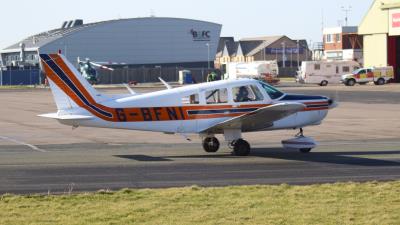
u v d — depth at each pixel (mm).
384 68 156125
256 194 26500
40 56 38031
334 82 159625
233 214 22875
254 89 40219
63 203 24969
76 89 38375
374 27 162125
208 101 39469
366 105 89500
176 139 50812
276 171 33500
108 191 27312
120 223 21766
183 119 39219
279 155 40188
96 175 32562
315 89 137750
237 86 40000
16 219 22375
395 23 155625
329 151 42250
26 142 50062
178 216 22656
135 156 40438
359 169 33938
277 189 27594
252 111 39812
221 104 39594
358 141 48906
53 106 99625
